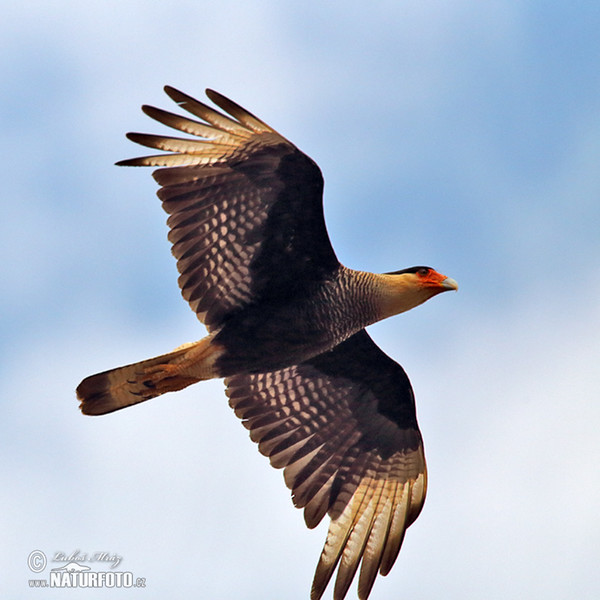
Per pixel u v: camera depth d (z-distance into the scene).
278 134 11.57
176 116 11.65
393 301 13.07
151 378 12.64
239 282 12.52
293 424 14.17
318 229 12.34
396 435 14.19
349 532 13.80
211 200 12.09
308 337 12.78
